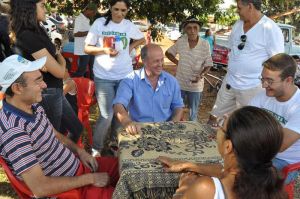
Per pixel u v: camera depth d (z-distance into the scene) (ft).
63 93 11.25
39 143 7.36
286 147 8.34
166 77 10.76
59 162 7.83
